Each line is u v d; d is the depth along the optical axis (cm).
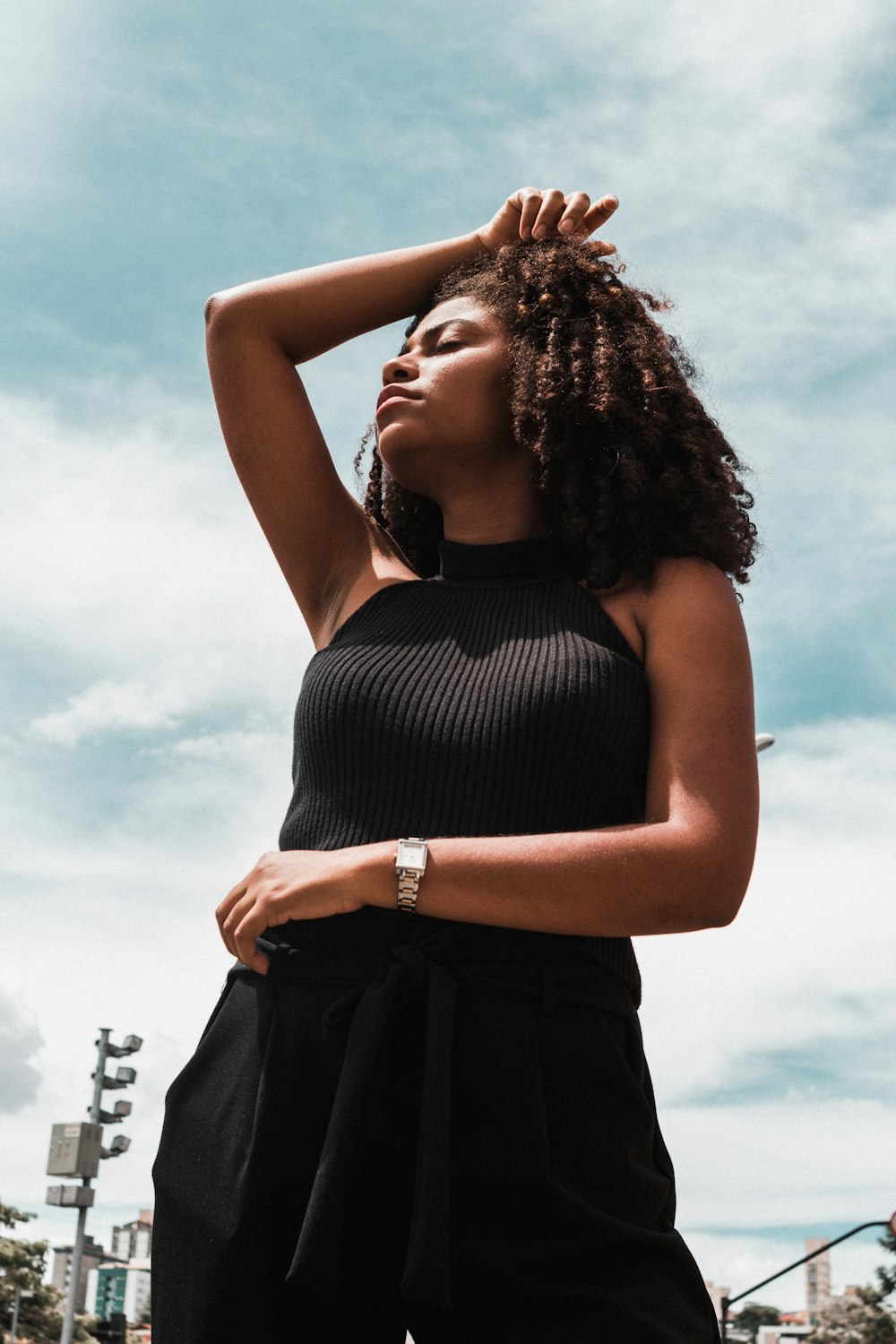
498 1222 130
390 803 147
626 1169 136
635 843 134
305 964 140
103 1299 7819
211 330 189
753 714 152
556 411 170
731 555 167
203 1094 146
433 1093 126
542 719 145
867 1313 4078
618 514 165
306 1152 135
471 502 178
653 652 154
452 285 193
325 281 191
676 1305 131
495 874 133
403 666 154
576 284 182
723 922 138
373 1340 135
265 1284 132
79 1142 1544
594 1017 139
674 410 175
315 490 186
